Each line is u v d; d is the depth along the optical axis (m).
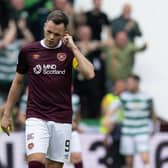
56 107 20.53
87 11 38.50
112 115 36.06
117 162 36.06
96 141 35.69
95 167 35.69
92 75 20.36
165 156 36.53
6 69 36.72
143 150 36.22
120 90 36.59
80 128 36.06
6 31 36.91
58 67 20.45
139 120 36.34
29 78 20.61
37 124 20.34
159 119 38.28
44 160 20.20
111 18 39.47
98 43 38.22
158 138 36.56
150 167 36.38
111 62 38.34
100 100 37.91
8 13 37.09
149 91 40.00
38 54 20.50
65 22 20.20
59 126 20.56
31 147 20.16
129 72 38.97
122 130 36.12
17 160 34.41
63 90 20.56
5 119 20.92
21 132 34.41
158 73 40.19
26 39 37.06
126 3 40.03
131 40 39.44
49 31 20.11
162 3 40.78
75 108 30.14
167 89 40.16
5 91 36.59
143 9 40.56
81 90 37.69
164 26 40.78
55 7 37.62
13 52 36.78
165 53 40.34
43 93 20.48
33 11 37.47
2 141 34.31
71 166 34.00
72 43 20.36
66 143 20.84
